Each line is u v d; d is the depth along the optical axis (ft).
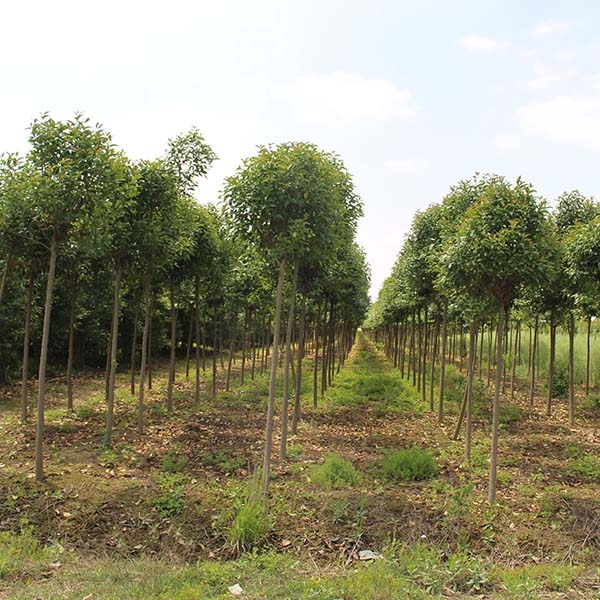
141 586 15.10
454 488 23.85
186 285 46.34
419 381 55.26
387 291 72.54
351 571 16.44
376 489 23.52
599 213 37.01
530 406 48.70
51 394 49.90
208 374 69.67
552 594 14.96
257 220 22.11
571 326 41.24
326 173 22.30
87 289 52.21
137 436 32.81
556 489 23.63
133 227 30.09
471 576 16.19
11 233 26.13
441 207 35.27
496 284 23.27
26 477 23.49
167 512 20.45
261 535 18.80
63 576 15.96
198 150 34.76
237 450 29.99
